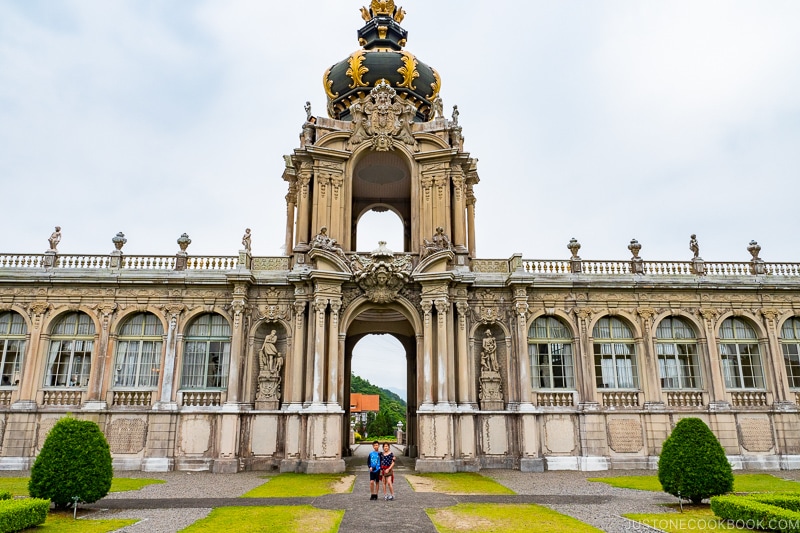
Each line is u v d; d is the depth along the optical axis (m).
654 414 30.25
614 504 17.94
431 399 28.42
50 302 30.12
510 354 30.52
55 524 14.70
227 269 30.73
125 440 28.34
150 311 30.25
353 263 30.62
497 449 29.05
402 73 36.59
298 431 28.03
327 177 31.98
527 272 30.95
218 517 15.55
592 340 31.39
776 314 32.25
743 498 14.96
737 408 30.66
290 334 29.80
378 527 14.24
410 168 33.06
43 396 29.16
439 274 29.39
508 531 13.83
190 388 29.64
